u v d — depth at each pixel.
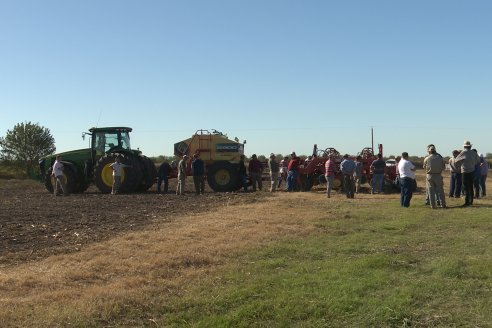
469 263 7.30
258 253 8.45
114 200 18.69
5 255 8.61
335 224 11.49
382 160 20.78
